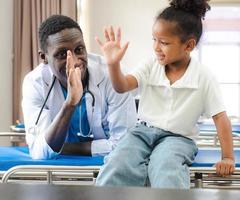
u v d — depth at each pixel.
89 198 0.38
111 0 4.58
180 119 1.32
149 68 1.41
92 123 1.62
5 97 4.04
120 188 0.41
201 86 1.33
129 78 1.32
